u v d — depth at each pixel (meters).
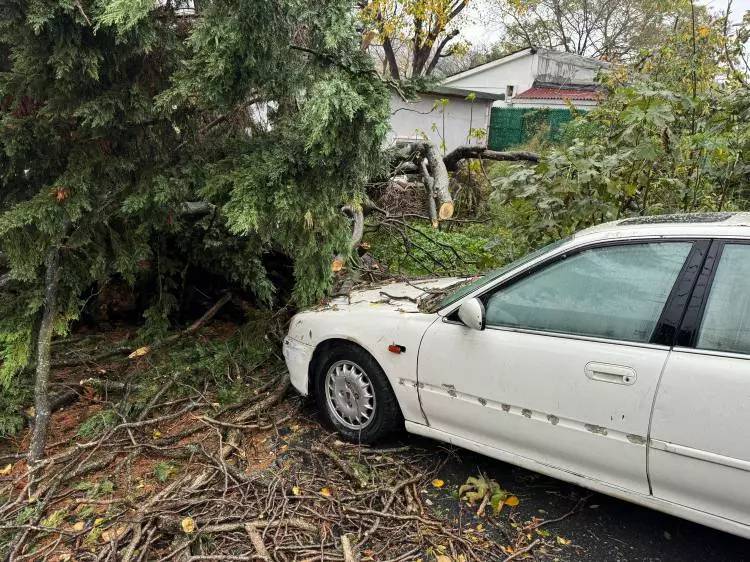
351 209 5.69
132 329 5.30
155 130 3.64
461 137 17.27
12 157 3.40
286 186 3.39
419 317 2.99
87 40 3.07
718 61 5.14
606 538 2.54
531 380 2.50
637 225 2.50
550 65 22.16
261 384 4.12
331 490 2.91
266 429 3.55
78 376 4.30
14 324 3.68
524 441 2.60
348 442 3.36
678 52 5.57
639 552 2.44
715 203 4.54
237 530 2.60
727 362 2.04
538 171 4.17
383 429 3.20
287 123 3.73
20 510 2.82
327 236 3.96
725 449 2.01
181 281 5.31
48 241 3.48
